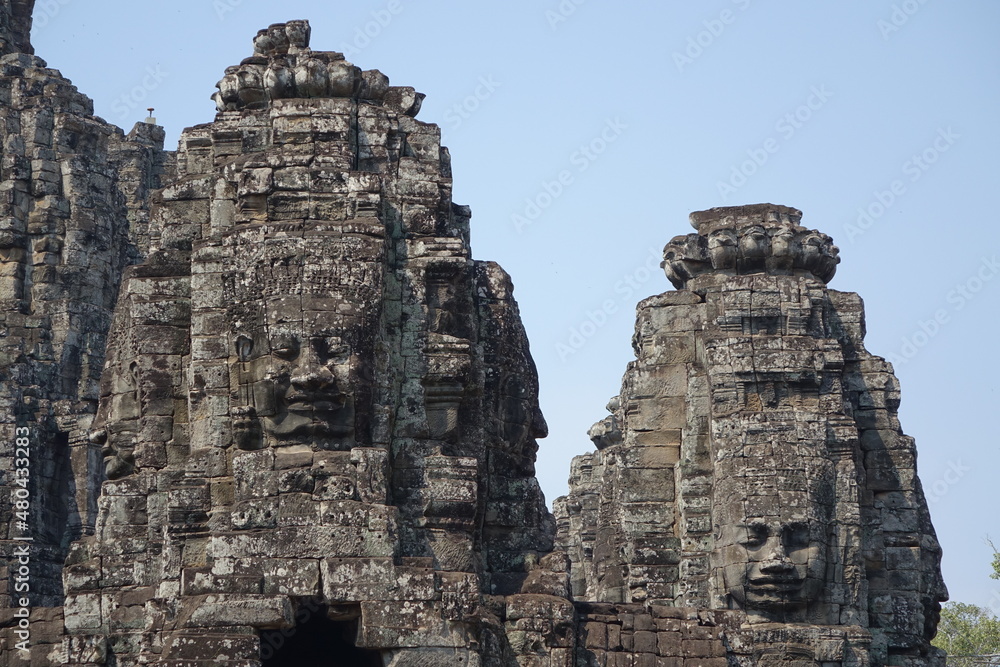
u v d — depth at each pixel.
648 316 77.31
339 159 65.06
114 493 65.00
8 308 87.31
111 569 64.44
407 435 64.06
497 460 67.62
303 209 64.25
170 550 62.44
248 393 62.44
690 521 74.56
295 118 65.75
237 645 58.78
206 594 59.72
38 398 83.75
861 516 76.31
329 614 59.94
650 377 76.81
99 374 87.50
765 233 77.38
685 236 78.06
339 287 62.56
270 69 66.44
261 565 60.06
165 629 60.75
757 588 72.50
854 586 73.62
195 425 63.38
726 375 75.06
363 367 62.28
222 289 63.75
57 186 89.75
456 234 66.94
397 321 64.81
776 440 73.75
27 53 94.75
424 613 59.94
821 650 71.38
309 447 61.88
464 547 63.50
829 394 75.25
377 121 66.81
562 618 63.78
